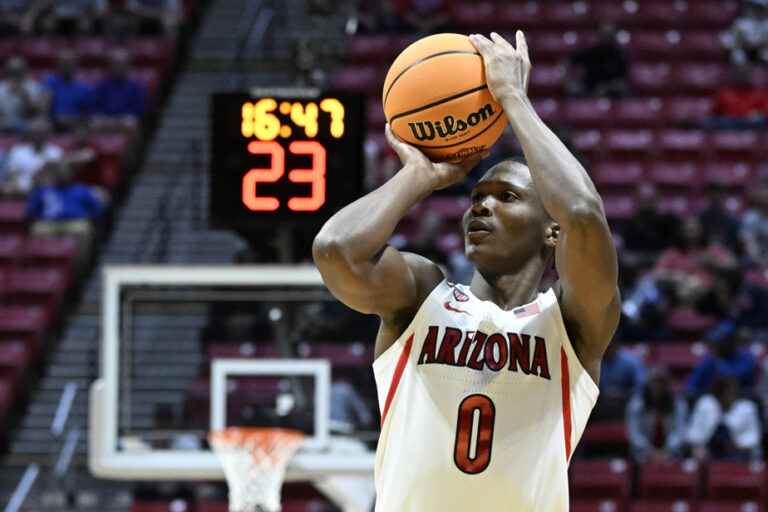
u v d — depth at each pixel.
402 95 4.82
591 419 16.34
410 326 4.73
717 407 16.34
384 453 4.73
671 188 22.73
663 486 16.09
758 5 26.19
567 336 4.68
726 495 16.06
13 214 21.34
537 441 4.61
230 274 11.95
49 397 18.81
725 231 20.25
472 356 4.64
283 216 11.40
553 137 4.64
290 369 12.09
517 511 4.59
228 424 12.13
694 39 26.64
